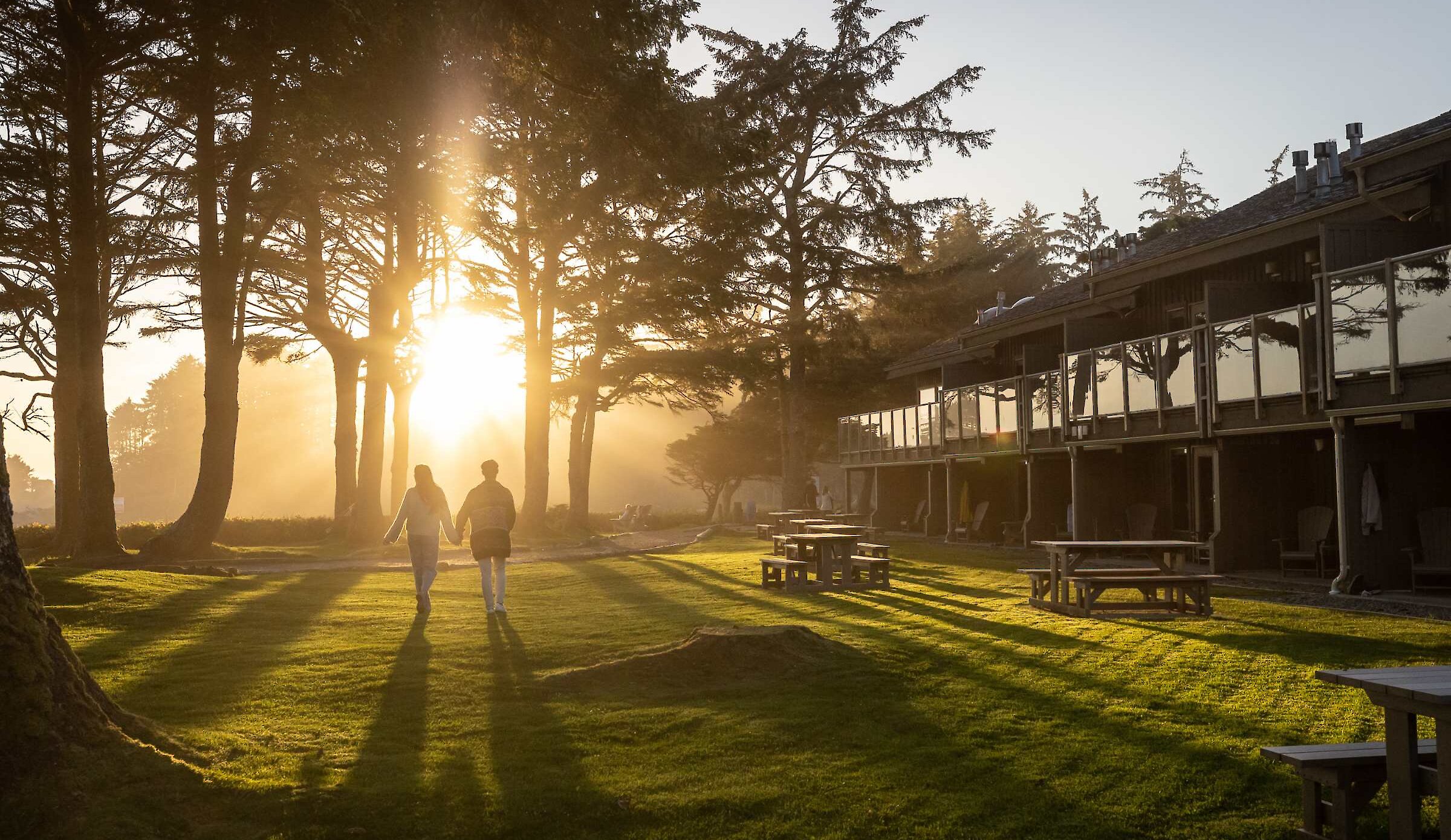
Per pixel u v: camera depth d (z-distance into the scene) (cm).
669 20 2033
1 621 484
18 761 459
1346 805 431
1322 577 1587
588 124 1886
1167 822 482
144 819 459
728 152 2369
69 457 2550
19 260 2397
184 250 2381
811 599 1445
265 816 485
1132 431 1989
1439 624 1048
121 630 1061
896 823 485
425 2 1371
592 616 1231
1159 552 1262
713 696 754
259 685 780
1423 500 1419
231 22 1525
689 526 5219
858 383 4775
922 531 3494
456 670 855
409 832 474
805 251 4028
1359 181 1551
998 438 2650
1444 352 1203
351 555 2569
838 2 4112
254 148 1900
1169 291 2281
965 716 684
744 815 499
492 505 1258
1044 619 1162
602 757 595
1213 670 819
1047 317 2650
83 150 1933
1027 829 476
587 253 3189
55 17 1778
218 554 2344
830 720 677
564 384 3519
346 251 2950
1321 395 1433
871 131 4097
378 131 1712
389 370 2958
